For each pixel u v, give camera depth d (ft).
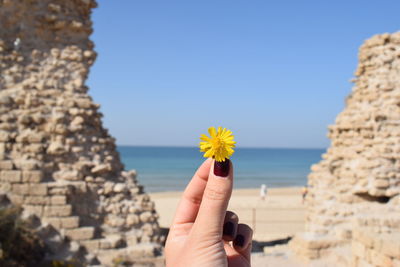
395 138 51.29
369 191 49.67
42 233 40.34
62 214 42.14
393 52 55.42
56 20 49.06
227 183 8.03
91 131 48.26
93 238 42.86
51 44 49.44
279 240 63.41
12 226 37.76
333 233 49.73
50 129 45.27
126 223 45.52
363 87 56.75
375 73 55.77
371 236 28.84
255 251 56.44
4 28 47.98
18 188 41.91
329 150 57.93
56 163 44.70
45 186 42.29
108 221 44.68
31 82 47.16
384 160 50.42
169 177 241.76
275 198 134.92
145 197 48.08
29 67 47.91
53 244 40.47
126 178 48.98
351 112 56.54
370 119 53.21
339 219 50.19
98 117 49.93
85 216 44.09
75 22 49.85
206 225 8.13
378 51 56.13
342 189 51.83
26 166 42.42
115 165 49.03
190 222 9.91
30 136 44.16
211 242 8.11
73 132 46.60
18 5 47.73
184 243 9.21
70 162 45.34
